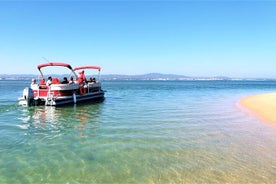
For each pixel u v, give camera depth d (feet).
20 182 21.76
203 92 152.46
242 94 134.82
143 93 138.62
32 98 69.72
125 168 24.71
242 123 46.62
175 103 82.17
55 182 21.80
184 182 21.71
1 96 104.63
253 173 23.47
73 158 27.43
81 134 38.14
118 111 62.64
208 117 53.31
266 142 33.68
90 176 22.97
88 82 89.97
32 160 26.78
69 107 70.38
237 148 30.96
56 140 34.68
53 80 72.84
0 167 24.84
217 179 22.24
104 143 33.09
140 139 35.12
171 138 35.65
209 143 33.19
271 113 56.85
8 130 41.16
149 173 23.56
